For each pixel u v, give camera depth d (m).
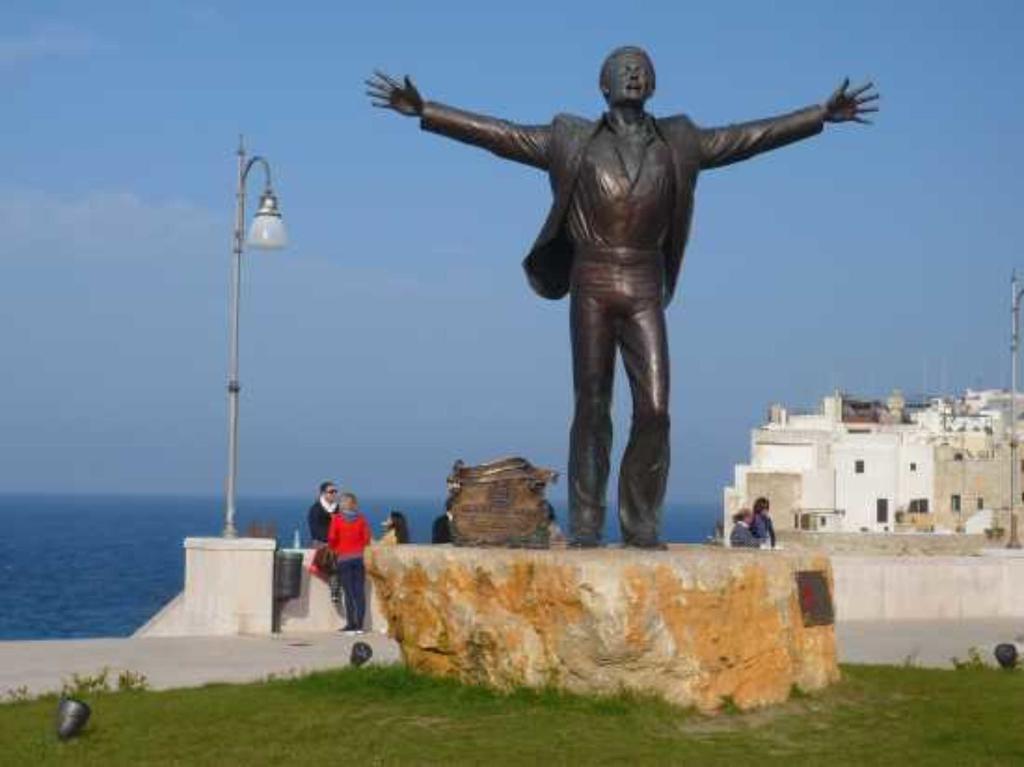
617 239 15.09
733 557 13.88
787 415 98.69
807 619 14.49
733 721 13.23
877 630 24.84
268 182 25.44
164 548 136.88
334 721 13.14
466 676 14.14
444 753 11.98
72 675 17.62
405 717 13.25
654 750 12.09
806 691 14.38
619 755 11.90
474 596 13.98
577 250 15.34
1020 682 15.55
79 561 109.19
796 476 88.69
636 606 13.10
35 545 140.38
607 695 13.30
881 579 26.86
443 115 15.47
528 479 15.10
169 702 14.36
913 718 13.62
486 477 15.09
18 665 19.38
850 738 12.86
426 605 14.41
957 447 89.44
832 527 87.50
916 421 98.12
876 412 100.06
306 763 11.77
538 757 11.84
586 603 13.16
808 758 12.08
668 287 15.65
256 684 15.45
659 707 13.13
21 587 78.00
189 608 24.03
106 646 21.66
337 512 23.66
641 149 15.13
